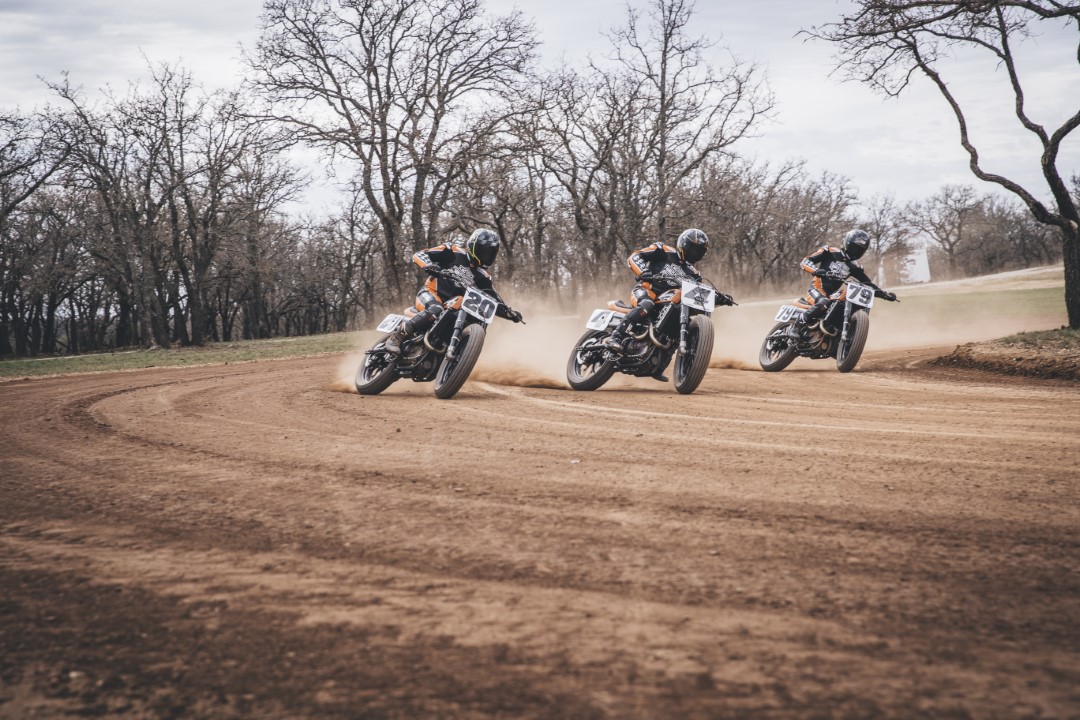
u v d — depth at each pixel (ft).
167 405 29.76
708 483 15.34
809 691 7.32
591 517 13.07
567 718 6.90
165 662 8.11
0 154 127.95
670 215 144.87
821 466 16.79
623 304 32.22
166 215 141.18
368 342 101.96
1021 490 14.52
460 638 8.53
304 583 10.24
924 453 18.13
